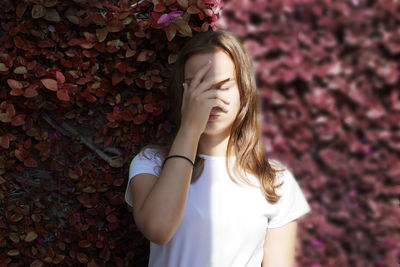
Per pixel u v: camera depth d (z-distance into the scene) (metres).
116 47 1.50
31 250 1.58
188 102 1.09
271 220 1.24
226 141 1.26
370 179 1.90
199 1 1.50
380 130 1.87
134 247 1.67
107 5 1.49
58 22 1.49
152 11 1.57
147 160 1.25
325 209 1.95
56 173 1.60
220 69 1.17
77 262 1.63
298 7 1.85
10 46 1.45
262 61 1.88
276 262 1.23
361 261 1.94
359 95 1.85
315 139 1.92
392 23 1.83
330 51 1.87
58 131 1.58
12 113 1.44
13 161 1.52
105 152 1.64
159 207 1.00
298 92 1.91
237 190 1.21
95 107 1.60
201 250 1.17
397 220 1.89
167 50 1.58
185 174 1.03
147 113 1.60
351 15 1.83
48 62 1.52
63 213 1.62
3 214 1.55
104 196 1.64
